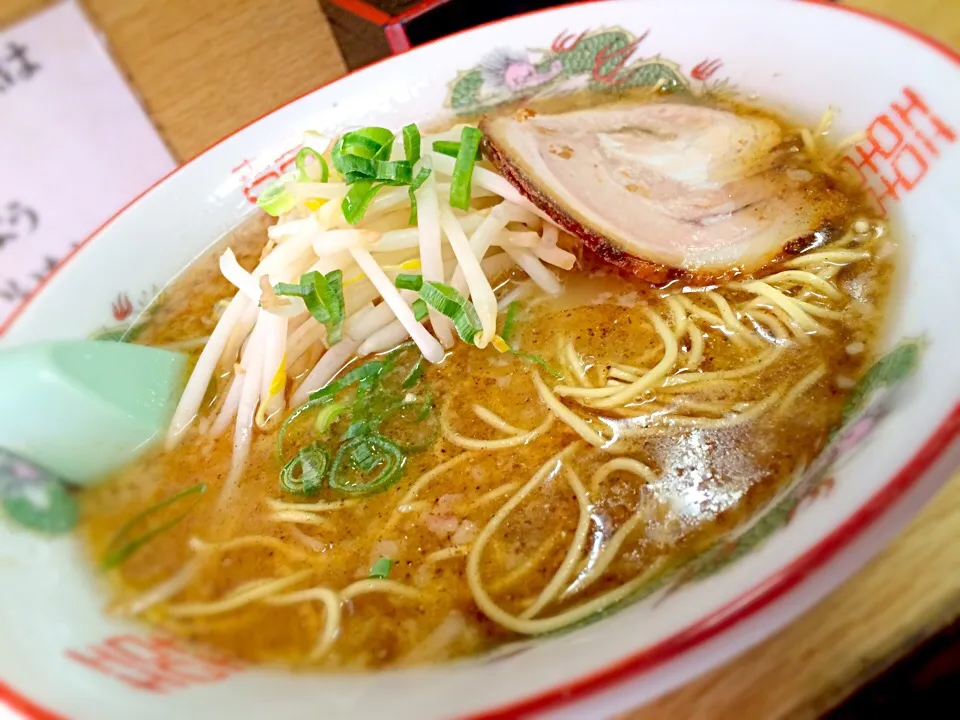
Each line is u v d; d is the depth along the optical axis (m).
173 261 0.19
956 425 0.08
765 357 0.13
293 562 0.13
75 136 0.25
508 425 0.14
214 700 0.10
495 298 0.16
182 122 0.27
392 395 0.15
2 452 0.14
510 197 0.17
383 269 0.17
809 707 0.10
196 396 0.16
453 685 0.09
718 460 0.12
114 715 0.09
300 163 0.17
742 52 0.17
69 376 0.14
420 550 0.13
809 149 0.15
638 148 0.17
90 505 0.15
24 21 0.22
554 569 0.12
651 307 0.15
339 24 0.27
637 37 0.19
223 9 0.26
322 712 0.09
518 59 0.20
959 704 0.14
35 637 0.11
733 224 0.15
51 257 0.26
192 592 0.13
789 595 0.08
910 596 0.11
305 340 0.17
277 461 0.15
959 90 0.12
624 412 0.13
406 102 0.21
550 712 0.08
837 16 0.15
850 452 0.10
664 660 0.08
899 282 0.12
